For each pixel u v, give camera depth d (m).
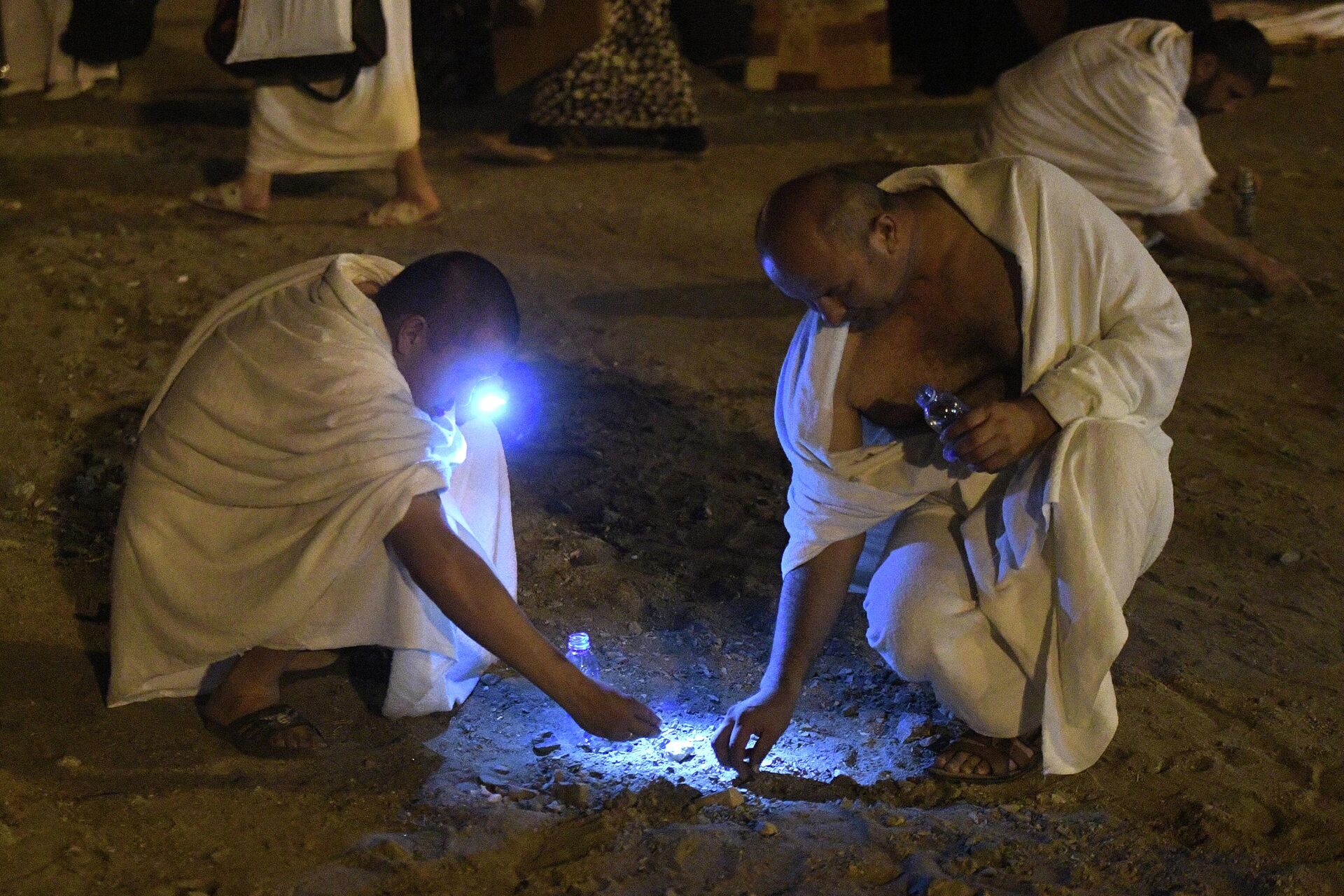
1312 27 10.95
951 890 2.52
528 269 6.31
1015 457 2.71
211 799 2.80
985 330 2.84
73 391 4.85
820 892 2.55
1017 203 2.76
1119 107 5.62
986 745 2.98
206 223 6.73
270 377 2.79
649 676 3.44
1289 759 3.05
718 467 4.55
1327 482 4.53
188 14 10.80
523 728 3.22
